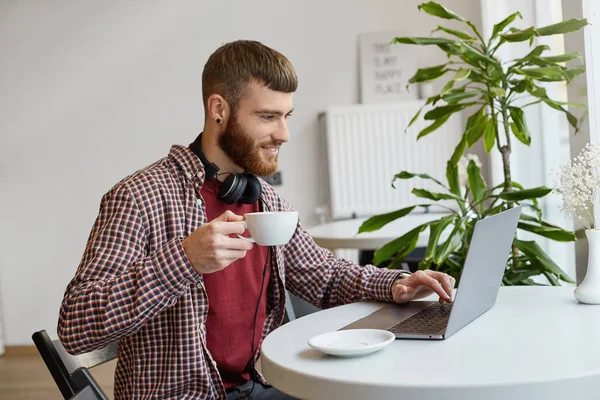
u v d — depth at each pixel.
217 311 1.60
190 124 4.66
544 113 3.07
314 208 4.65
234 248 1.28
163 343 1.48
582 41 2.20
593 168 1.54
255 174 1.64
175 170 1.58
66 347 1.36
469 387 0.97
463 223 2.28
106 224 1.45
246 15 4.60
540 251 2.21
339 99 4.57
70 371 1.41
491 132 2.47
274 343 1.28
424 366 1.07
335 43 4.55
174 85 4.66
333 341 1.22
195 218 1.55
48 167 4.75
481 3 4.05
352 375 1.05
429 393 0.98
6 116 4.75
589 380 0.99
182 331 1.47
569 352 1.11
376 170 4.48
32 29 4.71
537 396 0.97
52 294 4.80
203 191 1.63
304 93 4.60
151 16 4.65
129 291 1.32
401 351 1.17
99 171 4.72
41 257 4.79
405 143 4.45
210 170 1.61
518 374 1.00
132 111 4.69
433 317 1.39
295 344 1.27
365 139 4.47
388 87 4.50
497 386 0.97
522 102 3.40
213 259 1.28
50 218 4.77
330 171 4.51
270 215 1.26
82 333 1.34
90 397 1.13
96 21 4.68
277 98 1.59
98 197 4.73
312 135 4.62
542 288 1.67
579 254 2.26
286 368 1.11
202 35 4.63
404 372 1.05
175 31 4.64
